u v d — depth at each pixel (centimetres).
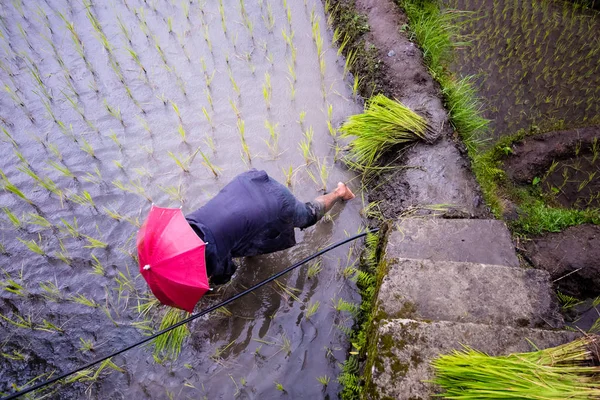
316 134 473
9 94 530
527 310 286
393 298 300
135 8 601
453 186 398
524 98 477
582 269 359
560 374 215
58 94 528
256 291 386
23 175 473
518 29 532
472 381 223
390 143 428
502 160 440
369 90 482
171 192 450
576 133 441
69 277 411
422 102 450
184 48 551
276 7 582
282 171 452
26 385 360
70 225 439
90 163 475
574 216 392
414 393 240
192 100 510
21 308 397
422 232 354
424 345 255
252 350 362
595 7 541
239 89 514
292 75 511
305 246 408
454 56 512
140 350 367
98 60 553
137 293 397
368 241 398
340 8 547
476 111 459
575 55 506
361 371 314
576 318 354
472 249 342
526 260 372
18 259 423
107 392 353
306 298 382
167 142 482
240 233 304
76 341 377
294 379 346
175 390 349
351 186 439
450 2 564
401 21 514
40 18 601
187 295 287
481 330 256
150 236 287
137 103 511
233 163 462
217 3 594
